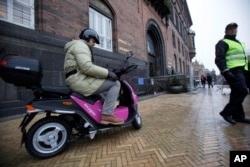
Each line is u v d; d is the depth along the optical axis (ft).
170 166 6.41
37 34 17.07
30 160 7.43
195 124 11.93
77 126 8.59
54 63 18.53
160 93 38.65
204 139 8.92
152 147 8.21
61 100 7.82
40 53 17.20
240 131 9.93
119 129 11.69
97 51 25.45
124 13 34.45
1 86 13.93
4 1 15.62
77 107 8.17
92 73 8.05
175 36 77.97
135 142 9.00
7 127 12.13
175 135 9.78
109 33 30.96
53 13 19.15
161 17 57.06
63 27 20.27
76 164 6.93
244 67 11.21
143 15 43.47
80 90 8.24
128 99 11.00
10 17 15.98
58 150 7.82
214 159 6.77
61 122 7.93
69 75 8.34
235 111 11.96
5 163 7.20
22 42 15.71
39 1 17.84
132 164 6.70
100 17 28.94
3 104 13.98
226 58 11.27
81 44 8.25
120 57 31.32
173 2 77.25
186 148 7.89
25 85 6.86
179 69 83.46
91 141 9.49
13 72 6.43
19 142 9.46
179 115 15.21
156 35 54.49
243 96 11.08
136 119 11.19
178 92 40.73
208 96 30.07
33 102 7.23
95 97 8.98
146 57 43.21
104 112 8.68
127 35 34.91
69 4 21.35
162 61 56.34
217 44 11.56
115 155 7.57
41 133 7.49
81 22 23.16
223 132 9.89
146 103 24.36
